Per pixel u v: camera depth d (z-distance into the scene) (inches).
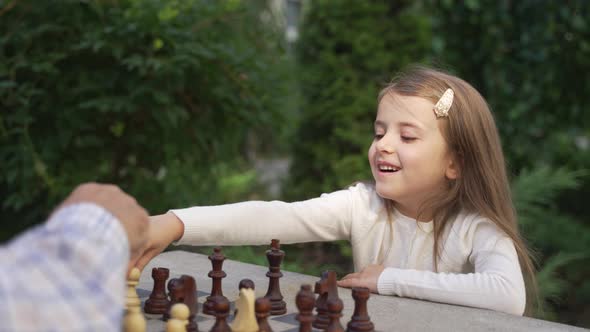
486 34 191.2
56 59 102.6
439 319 56.7
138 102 107.8
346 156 149.9
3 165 106.0
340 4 153.0
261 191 194.1
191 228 64.2
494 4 190.9
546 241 166.7
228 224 66.7
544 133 208.1
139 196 118.8
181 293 53.6
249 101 119.0
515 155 201.5
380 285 64.7
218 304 49.6
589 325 148.0
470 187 71.1
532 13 195.2
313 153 156.1
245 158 218.7
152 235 60.4
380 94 74.2
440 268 71.0
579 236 168.2
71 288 30.3
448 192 71.4
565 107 206.7
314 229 72.9
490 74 193.9
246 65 118.3
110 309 31.6
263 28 136.5
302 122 156.9
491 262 65.8
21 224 118.3
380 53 151.9
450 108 69.9
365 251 74.9
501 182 73.1
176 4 108.4
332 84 152.3
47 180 104.3
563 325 56.0
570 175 150.4
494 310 60.6
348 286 66.4
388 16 155.4
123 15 107.0
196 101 119.4
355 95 151.1
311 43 157.8
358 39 151.6
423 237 72.4
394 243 73.9
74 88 106.0
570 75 204.2
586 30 198.2
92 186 39.0
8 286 29.0
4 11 103.5
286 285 67.7
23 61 102.1
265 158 250.4
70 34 106.2
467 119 70.6
